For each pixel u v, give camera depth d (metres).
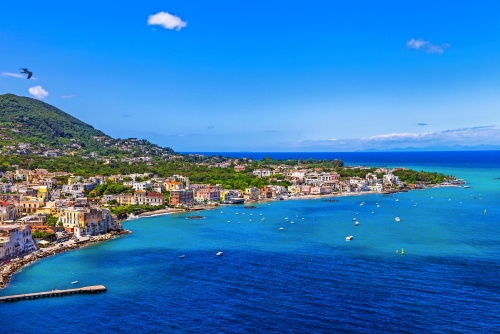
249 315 142.38
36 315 142.88
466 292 160.38
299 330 131.88
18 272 187.75
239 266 196.00
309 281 174.12
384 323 135.75
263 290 164.50
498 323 134.88
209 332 130.88
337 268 191.62
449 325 133.88
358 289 164.50
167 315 142.75
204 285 170.62
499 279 174.38
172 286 169.62
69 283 173.00
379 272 185.00
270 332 130.75
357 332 130.25
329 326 134.12
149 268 193.62
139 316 142.00
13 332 130.50
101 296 159.50
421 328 132.12
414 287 165.88
